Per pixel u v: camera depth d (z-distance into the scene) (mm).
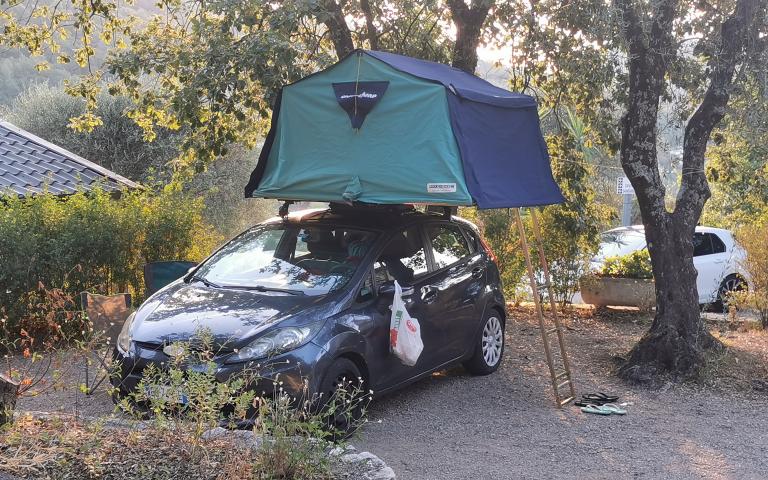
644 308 12305
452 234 7984
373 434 6254
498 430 6477
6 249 8516
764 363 8383
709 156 10641
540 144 7375
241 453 4176
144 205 10398
